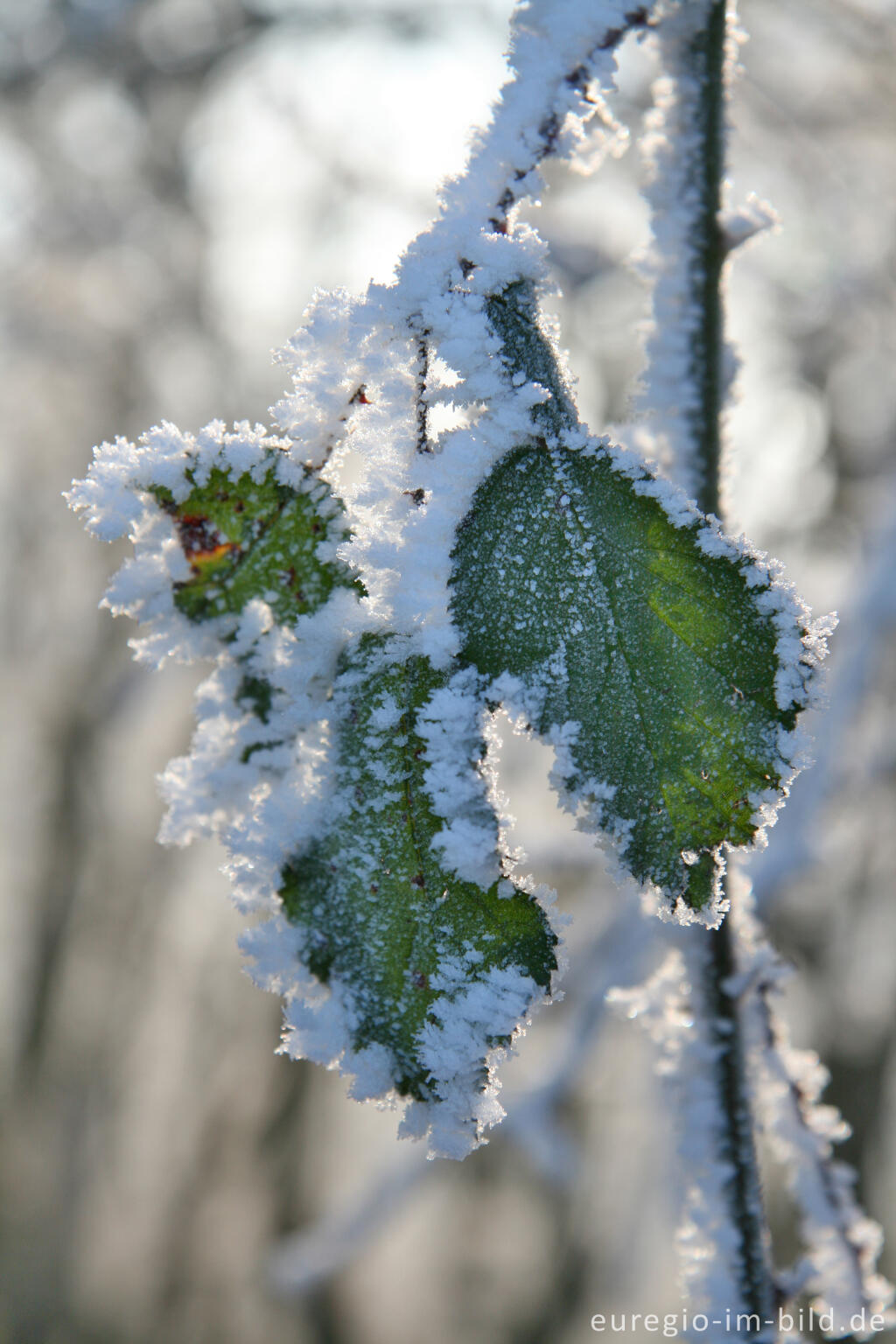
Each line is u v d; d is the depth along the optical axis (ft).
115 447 1.01
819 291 3.74
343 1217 2.82
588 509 0.99
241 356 6.41
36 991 8.02
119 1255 8.07
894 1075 5.47
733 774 0.97
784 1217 5.26
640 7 1.04
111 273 6.05
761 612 0.98
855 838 3.44
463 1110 0.97
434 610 0.99
